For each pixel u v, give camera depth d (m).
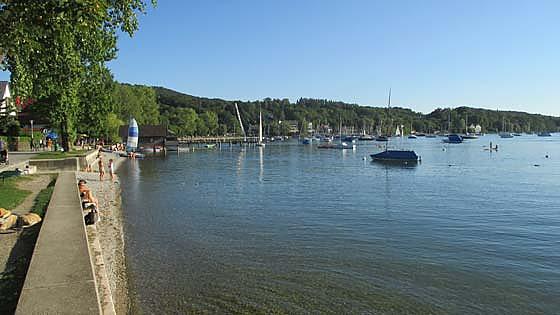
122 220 24.33
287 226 23.38
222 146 144.62
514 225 23.84
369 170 60.09
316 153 106.69
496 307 13.20
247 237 20.89
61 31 12.44
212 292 13.91
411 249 19.02
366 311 12.77
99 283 11.48
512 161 75.44
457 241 20.41
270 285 14.61
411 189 39.34
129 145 85.62
